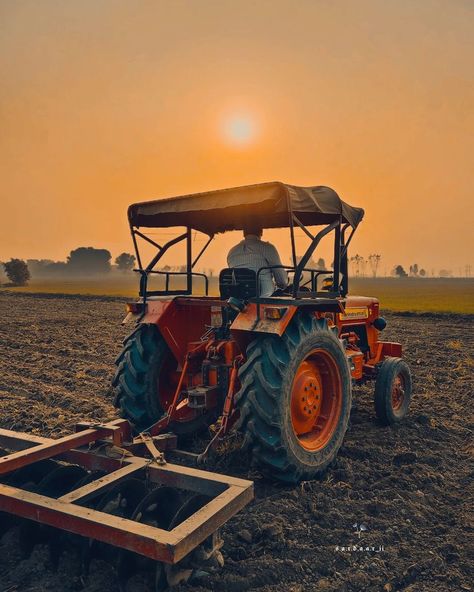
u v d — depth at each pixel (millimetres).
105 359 9922
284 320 3711
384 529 3291
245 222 4973
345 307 5367
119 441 3363
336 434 4262
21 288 61688
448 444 4945
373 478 4090
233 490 2650
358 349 5824
